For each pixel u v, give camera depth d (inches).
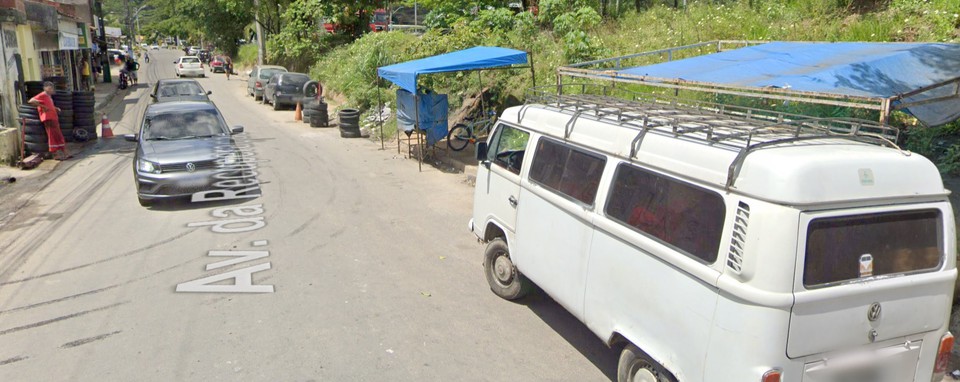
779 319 134.5
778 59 300.7
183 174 396.5
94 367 205.5
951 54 261.9
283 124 824.3
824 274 137.8
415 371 205.0
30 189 458.0
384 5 1355.8
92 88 1216.2
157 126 445.4
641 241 168.6
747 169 143.4
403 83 497.0
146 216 385.4
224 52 2151.8
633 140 181.9
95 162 561.6
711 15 557.9
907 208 145.8
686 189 159.6
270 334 229.3
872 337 145.0
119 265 299.9
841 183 138.3
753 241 137.3
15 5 581.9
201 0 1988.2
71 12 1002.7
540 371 206.4
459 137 582.6
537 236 223.8
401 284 278.7
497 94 627.8
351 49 1121.4
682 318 156.0
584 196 197.5
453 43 674.8
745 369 138.9
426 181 486.0
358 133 704.4
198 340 224.2
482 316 246.7
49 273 290.2
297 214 390.0
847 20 461.1
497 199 256.2
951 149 279.1
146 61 2532.0
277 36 1407.5
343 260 308.8
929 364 155.3
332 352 216.5
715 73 289.7
